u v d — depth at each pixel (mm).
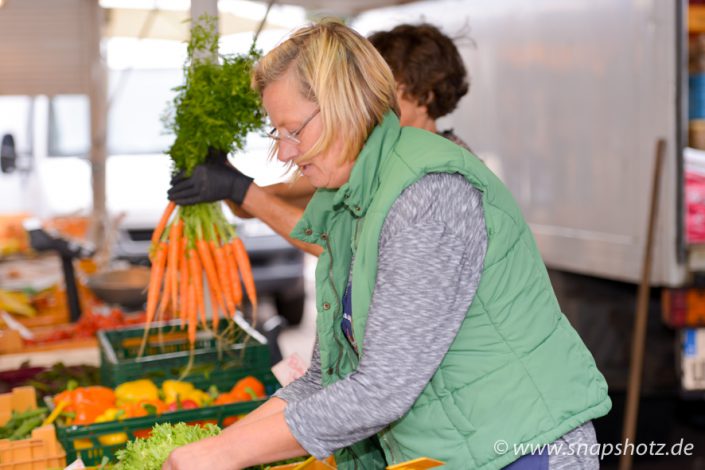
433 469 1708
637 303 4465
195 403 2465
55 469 2164
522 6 4746
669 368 4461
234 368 2775
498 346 1672
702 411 4793
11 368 3318
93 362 3416
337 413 1559
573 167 4465
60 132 9148
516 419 1674
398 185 1596
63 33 7129
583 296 4570
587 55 4316
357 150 1638
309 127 1602
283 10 5590
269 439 1593
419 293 1547
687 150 4012
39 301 4695
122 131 9055
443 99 2510
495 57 5016
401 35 2486
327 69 1583
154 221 7188
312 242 1828
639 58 4035
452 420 1692
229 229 2574
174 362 2754
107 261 5367
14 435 2383
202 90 2301
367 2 5469
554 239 4641
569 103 4461
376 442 2025
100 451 2236
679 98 3914
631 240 4137
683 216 3955
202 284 2568
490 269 1648
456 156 1628
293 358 2500
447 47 2502
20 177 9055
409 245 1561
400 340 1541
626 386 4500
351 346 1817
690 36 3977
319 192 1789
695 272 4016
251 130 2334
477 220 1627
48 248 4121
